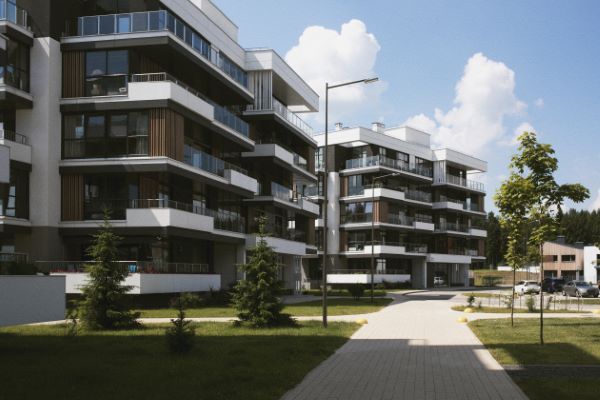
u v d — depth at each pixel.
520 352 13.22
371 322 21.77
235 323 18.77
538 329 18.55
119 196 29.45
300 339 15.43
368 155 68.25
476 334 17.48
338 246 67.44
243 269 18.94
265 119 42.47
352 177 67.94
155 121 29.11
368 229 66.38
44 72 28.72
